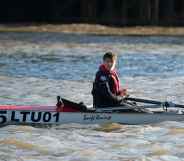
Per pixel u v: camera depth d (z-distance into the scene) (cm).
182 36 15750
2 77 8006
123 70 8944
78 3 19925
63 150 4000
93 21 18375
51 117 4741
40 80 7731
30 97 6259
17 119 4716
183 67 9356
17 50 12088
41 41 14100
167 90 6894
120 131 4578
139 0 18238
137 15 18862
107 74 4800
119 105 4822
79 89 6925
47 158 3800
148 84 7431
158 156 3862
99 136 4409
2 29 17400
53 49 12312
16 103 5847
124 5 18150
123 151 3978
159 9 19350
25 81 7600
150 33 16412
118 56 10956
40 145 4122
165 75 8369
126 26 17950
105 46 12962
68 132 4522
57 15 19000
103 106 4812
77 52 11700
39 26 17912
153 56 10969
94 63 9825
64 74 8406
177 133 4478
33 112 4725
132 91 6806
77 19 18600
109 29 17150
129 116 4806
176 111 5006
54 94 6506
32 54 11300
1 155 3862
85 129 4634
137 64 9706
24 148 4050
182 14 18200
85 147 4081
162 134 4459
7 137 4316
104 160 3762
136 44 13462
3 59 10362
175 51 11969
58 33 16338
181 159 3800
